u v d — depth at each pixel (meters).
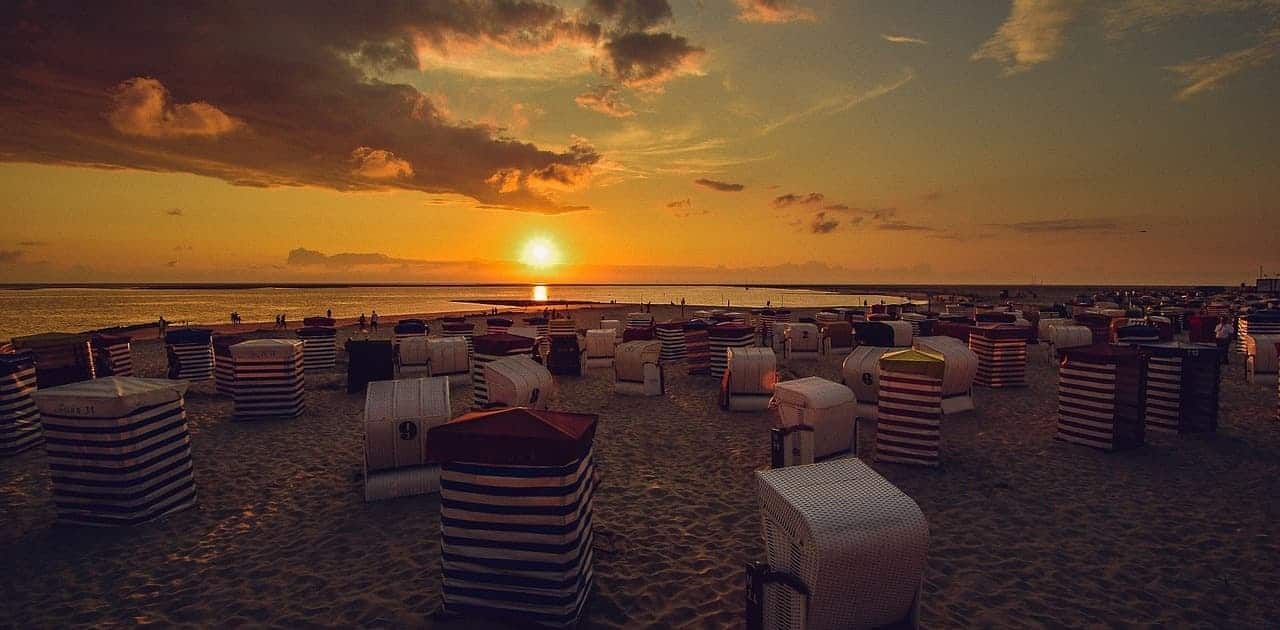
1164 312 31.66
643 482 8.72
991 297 97.25
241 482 8.81
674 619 5.08
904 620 4.16
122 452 7.05
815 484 4.19
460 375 17.42
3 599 5.58
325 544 6.69
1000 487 8.25
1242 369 17.59
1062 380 10.44
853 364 12.48
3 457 10.17
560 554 4.75
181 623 5.15
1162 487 8.19
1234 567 5.97
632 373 15.61
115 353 17.62
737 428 11.93
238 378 12.80
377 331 41.16
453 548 4.91
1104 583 5.70
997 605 5.32
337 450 10.50
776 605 4.03
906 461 9.17
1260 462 9.17
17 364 10.38
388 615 5.17
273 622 5.12
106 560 6.34
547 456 4.67
